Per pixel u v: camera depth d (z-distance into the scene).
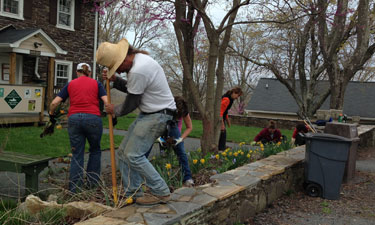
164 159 5.29
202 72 37.25
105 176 5.01
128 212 2.98
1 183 4.76
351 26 17.20
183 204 3.22
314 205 4.85
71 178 4.02
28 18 14.34
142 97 3.06
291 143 8.08
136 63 2.92
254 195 4.30
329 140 5.05
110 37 31.47
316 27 19.23
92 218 2.84
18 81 14.06
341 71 19.64
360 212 4.58
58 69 15.68
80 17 16.38
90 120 4.05
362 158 9.10
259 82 35.94
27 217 3.13
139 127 3.04
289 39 19.56
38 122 11.26
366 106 31.06
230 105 7.17
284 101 33.00
